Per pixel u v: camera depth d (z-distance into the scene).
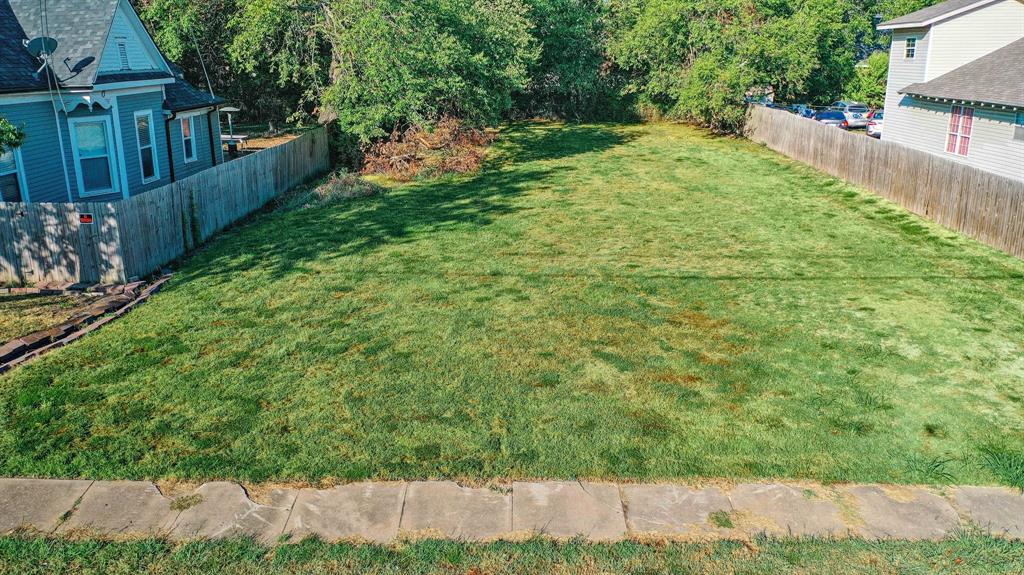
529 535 5.74
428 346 9.49
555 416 7.62
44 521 5.86
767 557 5.50
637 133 34.38
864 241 15.24
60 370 8.55
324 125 24.73
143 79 17.78
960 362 9.14
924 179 17.30
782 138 27.80
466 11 24.64
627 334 10.02
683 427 7.43
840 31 37.94
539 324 10.38
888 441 7.20
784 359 9.20
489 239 15.28
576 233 15.86
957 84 23.25
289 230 15.96
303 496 6.22
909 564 5.43
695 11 34.12
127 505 6.07
